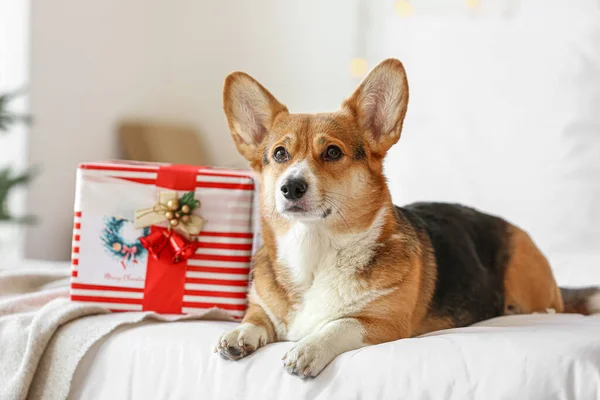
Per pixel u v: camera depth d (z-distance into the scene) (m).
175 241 2.20
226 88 2.13
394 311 1.86
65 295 2.39
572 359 1.47
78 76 4.27
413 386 1.53
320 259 1.93
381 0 4.84
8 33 3.99
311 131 1.98
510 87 3.69
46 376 1.95
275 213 1.99
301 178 1.85
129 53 4.68
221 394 1.71
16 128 3.95
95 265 2.21
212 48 5.20
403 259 1.92
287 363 1.64
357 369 1.61
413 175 3.75
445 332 1.83
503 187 3.54
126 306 2.21
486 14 4.43
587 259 3.05
